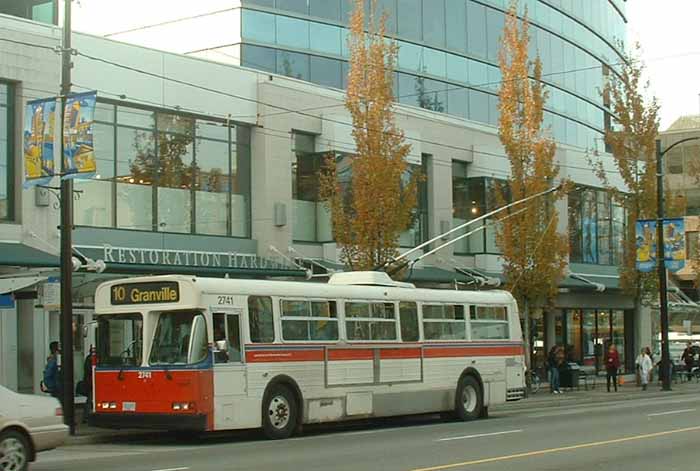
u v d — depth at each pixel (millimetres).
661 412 27234
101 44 28156
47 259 23984
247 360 20625
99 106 28312
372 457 16594
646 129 43531
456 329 26328
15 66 25906
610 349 39594
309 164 34438
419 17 44031
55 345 23688
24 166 24078
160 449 19141
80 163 20906
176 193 30391
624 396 36375
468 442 19188
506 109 37281
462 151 40594
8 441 13891
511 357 28109
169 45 40844
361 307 23547
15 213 25984
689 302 58938
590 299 47938
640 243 40719
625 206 43688
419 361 24875
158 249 29312
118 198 28688
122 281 20781
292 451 17984
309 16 40969
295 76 40219
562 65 52250
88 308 27594
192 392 19625
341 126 34500
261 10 39750
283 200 32906
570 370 40094
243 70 32312
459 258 40188
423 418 27594
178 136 30531
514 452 17203
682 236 40188
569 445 18344
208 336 19891
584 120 54250
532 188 36562
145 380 20156
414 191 31156
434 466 15156
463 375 26312
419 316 25125
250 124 32531
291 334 21688
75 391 24750
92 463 16297
